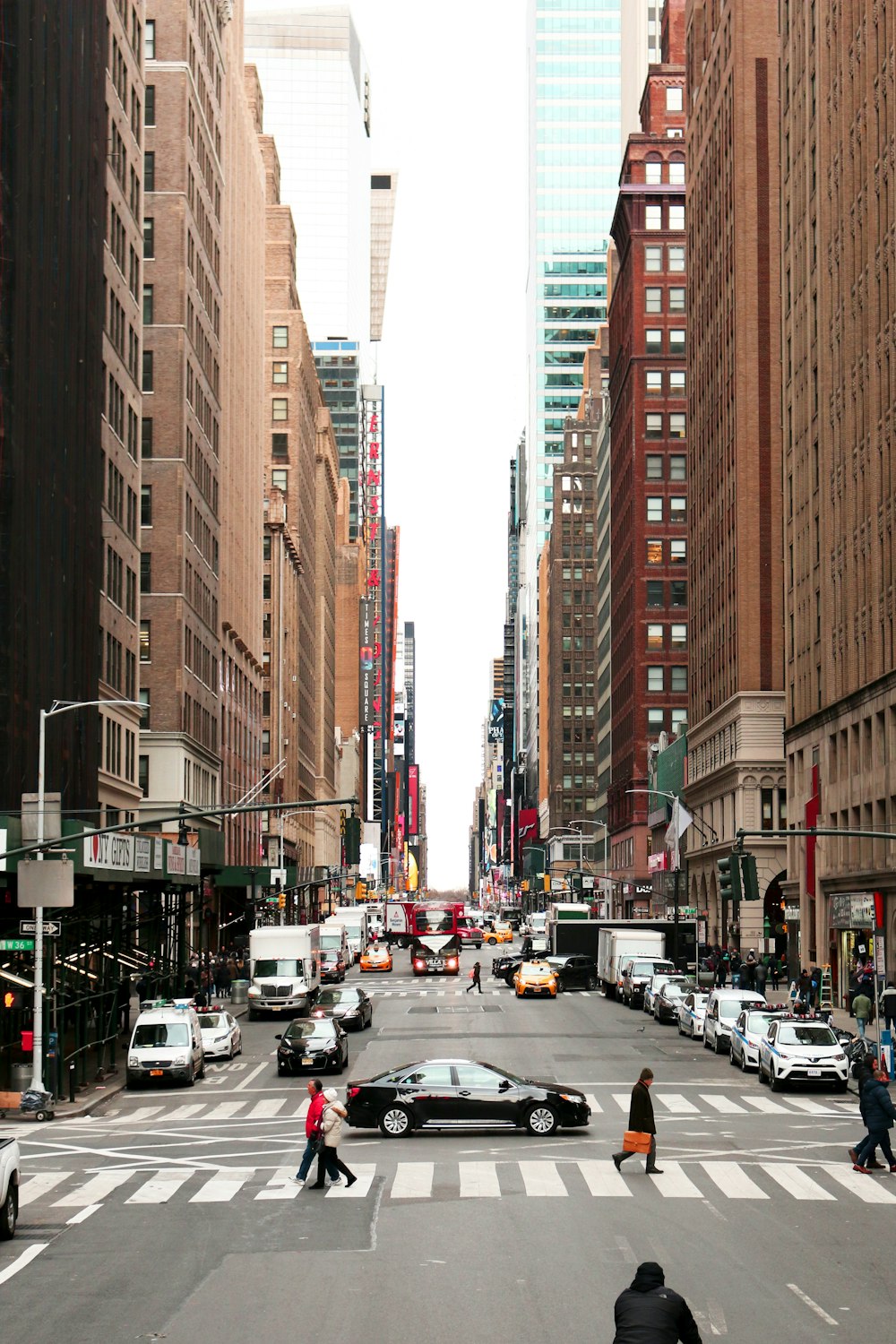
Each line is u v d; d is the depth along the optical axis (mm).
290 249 186250
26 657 60031
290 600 175000
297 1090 46250
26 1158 33344
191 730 106062
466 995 88125
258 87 185625
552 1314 18156
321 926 105688
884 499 69188
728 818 107625
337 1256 21875
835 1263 21141
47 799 43781
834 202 79375
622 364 169250
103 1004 53562
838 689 78062
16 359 59500
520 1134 35562
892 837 44812
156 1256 22266
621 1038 61031
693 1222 24234
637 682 157625
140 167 95000
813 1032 45156
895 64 67625
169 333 103312
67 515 68250
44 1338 17516
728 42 112500
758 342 106375
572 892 192250
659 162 160875
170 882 63531
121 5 89188
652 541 158625
